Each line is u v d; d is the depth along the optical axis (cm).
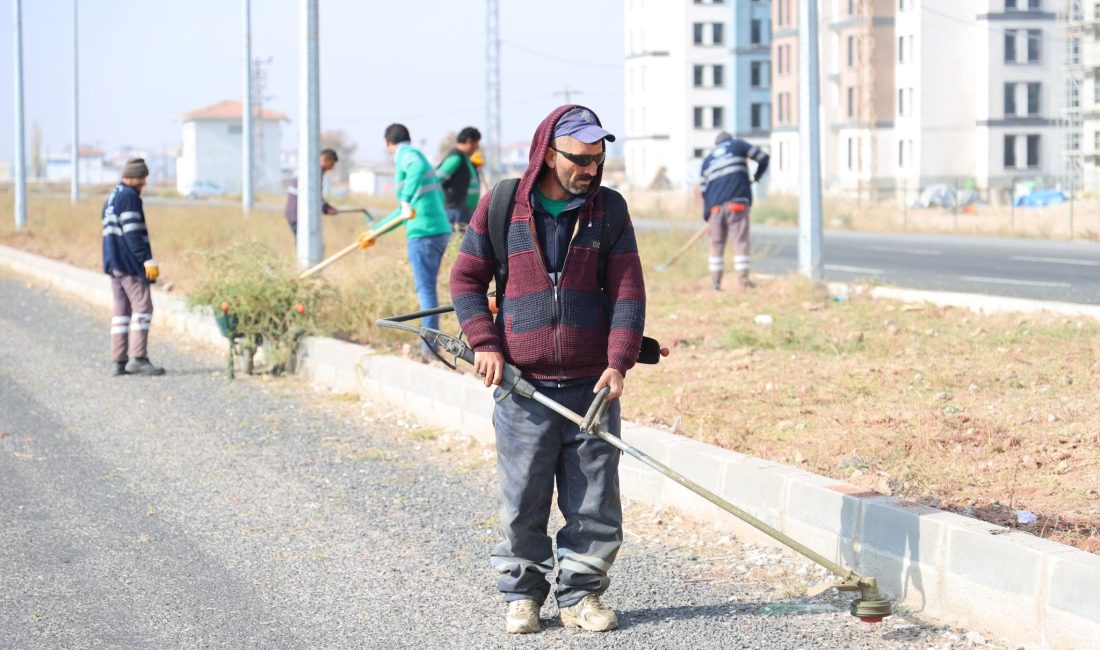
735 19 8956
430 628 485
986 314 1109
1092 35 6003
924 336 999
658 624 478
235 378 1060
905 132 6950
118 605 518
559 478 478
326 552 584
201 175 12756
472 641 470
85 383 1050
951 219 3856
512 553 480
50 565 572
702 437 705
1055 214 3928
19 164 3053
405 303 1121
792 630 464
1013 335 966
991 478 599
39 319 1501
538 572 480
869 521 503
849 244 2575
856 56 7012
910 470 618
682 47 9250
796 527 543
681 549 568
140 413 922
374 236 1061
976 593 455
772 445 690
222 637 480
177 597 526
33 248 2516
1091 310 1066
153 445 815
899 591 488
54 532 624
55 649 471
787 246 2422
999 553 447
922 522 478
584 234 455
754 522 437
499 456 476
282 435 835
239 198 8306
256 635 482
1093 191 5219
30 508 670
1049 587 430
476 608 505
